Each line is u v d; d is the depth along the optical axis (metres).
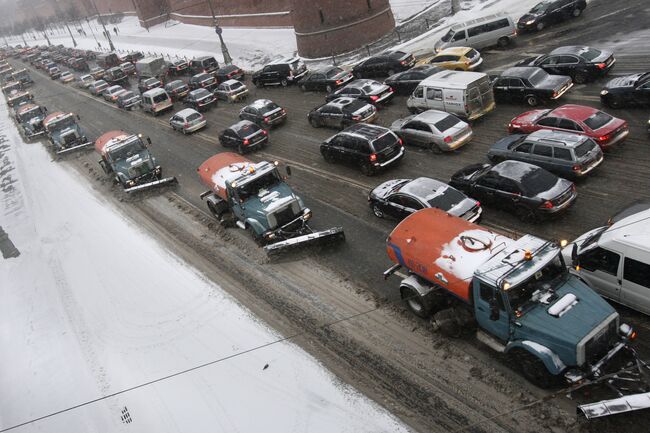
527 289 8.82
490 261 9.30
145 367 12.18
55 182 27.73
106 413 11.16
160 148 28.19
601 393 8.53
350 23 36.47
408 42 34.00
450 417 8.85
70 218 22.48
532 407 8.61
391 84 25.98
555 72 21.41
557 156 14.52
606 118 15.52
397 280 12.85
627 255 9.33
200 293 14.48
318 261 14.52
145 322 13.90
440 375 9.76
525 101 20.69
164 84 45.09
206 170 18.33
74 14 122.44
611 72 20.67
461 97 19.80
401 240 11.35
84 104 45.69
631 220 9.94
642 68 19.91
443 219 11.38
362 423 9.20
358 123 20.77
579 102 19.31
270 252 14.88
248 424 9.84
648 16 24.73
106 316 14.67
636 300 9.48
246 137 23.69
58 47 89.00
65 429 11.10
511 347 8.94
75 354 13.41
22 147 37.25
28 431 11.30
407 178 17.66
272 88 34.75
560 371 8.30
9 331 15.48
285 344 11.67
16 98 49.69
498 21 27.30
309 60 38.62
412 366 10.15
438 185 14.12
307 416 9.66
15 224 23.69
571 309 8.44
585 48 20.84
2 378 13.45
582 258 10.27
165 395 11.15
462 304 10.49
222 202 17.80
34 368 13.41
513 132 17.88
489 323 9.45
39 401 12.17
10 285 18.17
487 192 14.32
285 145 24.03
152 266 16.64
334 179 19.30
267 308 13.09
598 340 8.12
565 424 8.16
